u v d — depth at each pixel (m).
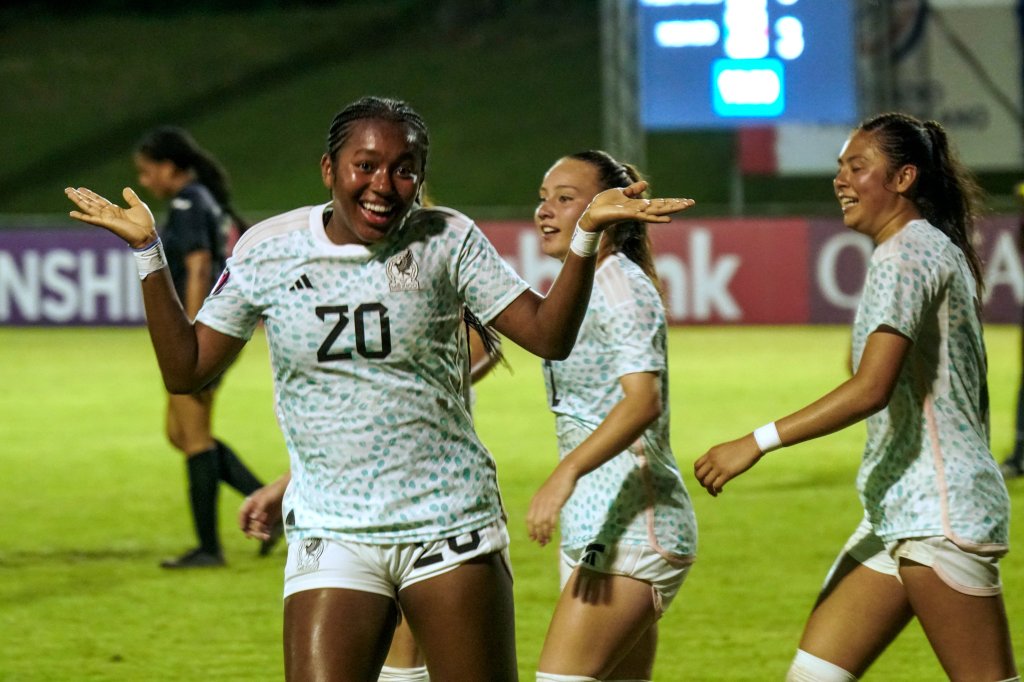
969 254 11.05
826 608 11.38
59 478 28.66
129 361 46.88
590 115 81.19
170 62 89.31
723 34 53.31
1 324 55.91
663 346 11.09
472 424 10.03
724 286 53.41
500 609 9.80
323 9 93.75
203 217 20.55
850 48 53.22
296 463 9.88
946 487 10.42
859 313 10.63
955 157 11.10
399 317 9.42
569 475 10.50
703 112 53.69
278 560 21.53
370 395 9.51
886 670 15.83
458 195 75.69
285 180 77.56
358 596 9.59
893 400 10.62
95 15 94.69
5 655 16.56
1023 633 17.05
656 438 11.16
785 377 41.25
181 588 19.77
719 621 17.88
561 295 9.44
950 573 10.41
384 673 12.16
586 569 11.15
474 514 9.73
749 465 10.39
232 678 15.69
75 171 79.50
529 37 88.25
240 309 9.70
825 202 72.38
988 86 58.28
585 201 11.65
